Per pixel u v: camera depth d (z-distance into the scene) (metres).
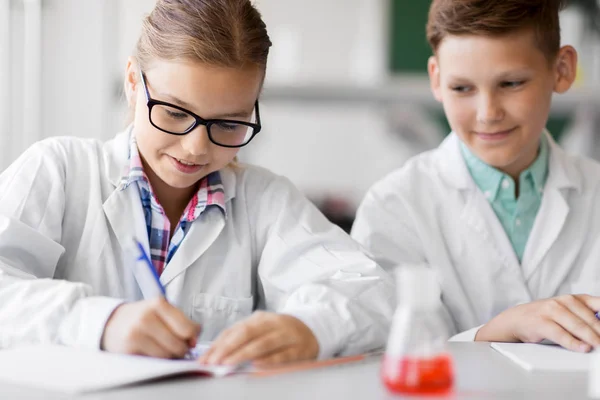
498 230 1.48
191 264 1.18
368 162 4.56
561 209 1.48
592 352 0.98
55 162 1.18
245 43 1.08
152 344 0.85
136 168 1.18
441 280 1.46
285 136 4.55
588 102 2.89
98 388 0.71
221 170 1.26
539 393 0.72
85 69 2.87
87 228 1.17
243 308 1.20
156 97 1.08
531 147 1.46
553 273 1.47
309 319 0.94
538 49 1.36
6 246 1.05
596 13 3.30
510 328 1.11
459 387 0.74
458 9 1.34
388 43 4.32
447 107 1.41
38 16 2.56
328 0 4.42
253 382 0.75
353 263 1.12
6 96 2.45
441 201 1.52
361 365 0.86
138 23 3.11
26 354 0.85
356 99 3.09
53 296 0.95
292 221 1.22
